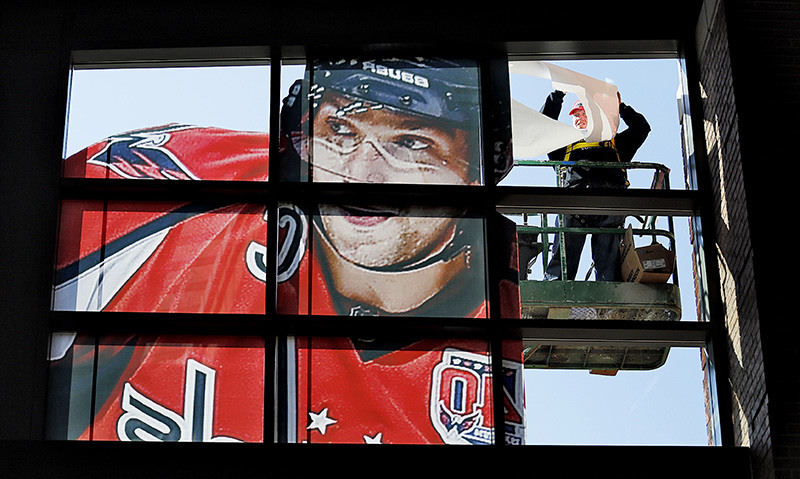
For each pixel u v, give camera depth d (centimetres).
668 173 1256
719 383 1170
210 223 1202
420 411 1140
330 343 1160
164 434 1119
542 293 1191
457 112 1258
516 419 1145
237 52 1269
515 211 1223
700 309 1203
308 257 1192
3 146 1202
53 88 1231
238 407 1131
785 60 1212
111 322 1152
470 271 1196
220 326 1155
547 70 1287
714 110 1241
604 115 1270
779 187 1162
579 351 1177
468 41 1276
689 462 1108
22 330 1136
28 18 1257
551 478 1092
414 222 1212
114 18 1265
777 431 1077
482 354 1165
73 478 1073
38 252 1166
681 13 1301
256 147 1235
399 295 1183
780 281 1127
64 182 1191
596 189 1219
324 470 1085
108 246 1186
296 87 1259
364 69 1272
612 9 1296
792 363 1101
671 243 1227
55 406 1124
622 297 1198
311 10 1279
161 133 1238
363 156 1235
